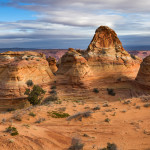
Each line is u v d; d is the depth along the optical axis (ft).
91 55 200.64
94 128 37.58
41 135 30.73
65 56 201.77
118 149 26.61
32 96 109.81
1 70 150.51
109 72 191.11
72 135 33.78
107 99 160.45
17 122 43.68
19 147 24.59
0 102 134.00
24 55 176.14
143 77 171.42
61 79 174.60
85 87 167.22
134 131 34.50
